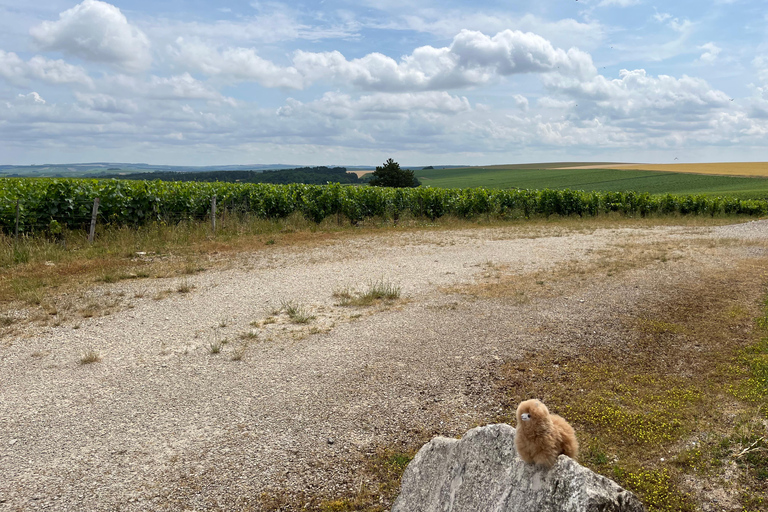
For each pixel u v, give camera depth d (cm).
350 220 2394
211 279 1176
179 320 876
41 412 548
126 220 1677
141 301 986
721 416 512
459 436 493
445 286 1122
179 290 1067
